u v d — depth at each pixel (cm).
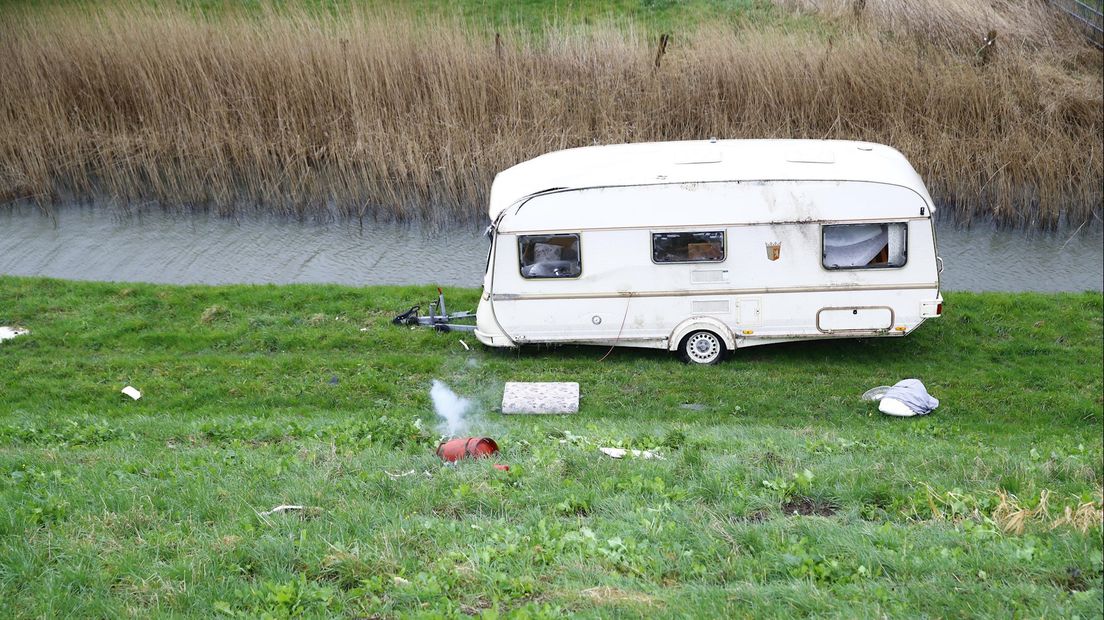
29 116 2070
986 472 863
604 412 1269
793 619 557
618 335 1415
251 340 1464
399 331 1502
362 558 630
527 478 806
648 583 608
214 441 1027
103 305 1566
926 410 1277
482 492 760
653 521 695
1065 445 1096
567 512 740
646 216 1373
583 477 820
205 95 2094
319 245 1908
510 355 1444
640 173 1379
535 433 1029
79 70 2100
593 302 1402
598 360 1430
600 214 1375
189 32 2148
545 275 1396
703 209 1369
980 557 638
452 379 1360
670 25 2352
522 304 1404
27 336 1448
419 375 1370
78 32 2166
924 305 1389
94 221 1991
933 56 2170
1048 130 2019
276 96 2072
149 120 2084
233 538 661
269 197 2027
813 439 1059
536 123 2006
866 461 905
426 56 2088
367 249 1889
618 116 2036
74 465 857
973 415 1281
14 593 592
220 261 1831
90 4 2320
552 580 612
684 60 2120
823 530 686
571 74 2105
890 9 2288
